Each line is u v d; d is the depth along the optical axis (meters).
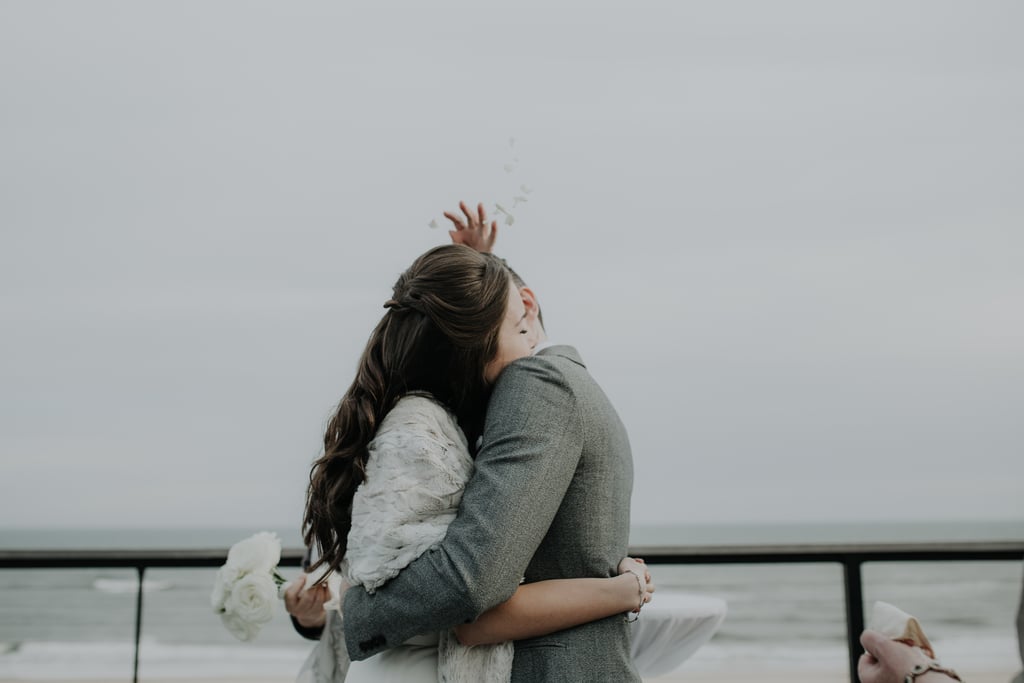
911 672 1.09
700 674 16.03
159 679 16.08
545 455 1.34
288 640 14.90
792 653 16.80
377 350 1.50
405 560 1.30
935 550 2.50
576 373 1.47
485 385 1.50
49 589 17.06
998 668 16.83
